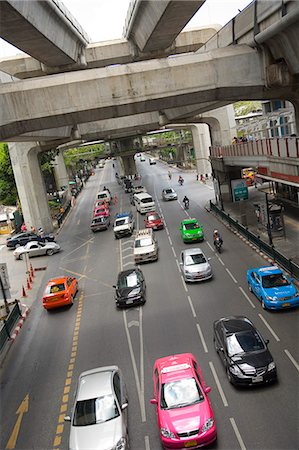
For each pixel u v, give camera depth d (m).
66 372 18.12
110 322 22.61
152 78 26.77
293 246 29.70
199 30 47.62
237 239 34.38
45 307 25.73
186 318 21.34
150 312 22.89
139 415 14.16
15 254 41.16
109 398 13.10
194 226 36.34
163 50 47.81
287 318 19.50
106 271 32.03
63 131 46.16
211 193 60.94
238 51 26.94
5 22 24.88
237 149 39.19
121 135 73.31
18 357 20.44
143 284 25.41
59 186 85.69
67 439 13.69
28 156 51.00
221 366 16.36
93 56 47.72
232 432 12.52
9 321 23.33
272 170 28.19
